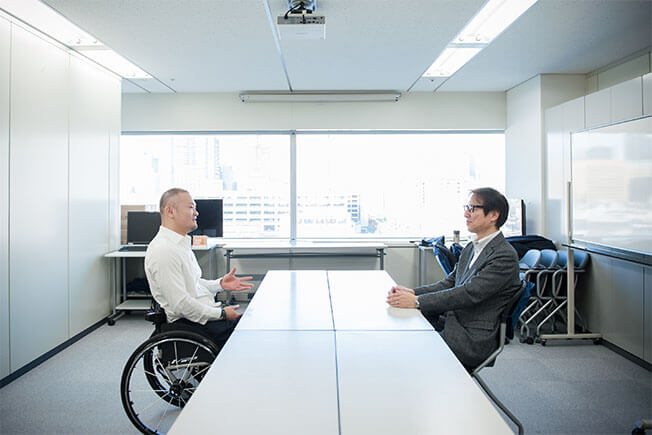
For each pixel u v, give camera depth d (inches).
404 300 82.4
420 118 208.1
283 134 214.5
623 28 127.2
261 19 120.0
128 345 141.3
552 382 111.6
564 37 134.6
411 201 219.0
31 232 121.3
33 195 122.2
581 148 138.5
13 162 114.1
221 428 39.5
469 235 217.8
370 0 108.6
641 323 123.2
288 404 44.0
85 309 151.5
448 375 51.3
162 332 79.4
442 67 168.4
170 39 134.3
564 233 162.4
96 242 159.0
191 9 113.3
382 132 214.8
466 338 75.9
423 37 133.2
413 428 39.4
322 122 208.1
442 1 109.0
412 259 210.8
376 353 58.4
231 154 215.5
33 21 119.3
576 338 141.8
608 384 110.5
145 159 214.1
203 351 79.2
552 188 170.2
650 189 109.1
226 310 86.1
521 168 192.7
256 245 193.9
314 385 48.4
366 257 210.2
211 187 215.9
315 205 218.2
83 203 149.9
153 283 83.4
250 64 160.2
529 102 184.9
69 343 140.8
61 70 136.5
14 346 113.9
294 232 217.2
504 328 76.0
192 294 88.1
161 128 205.6
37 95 124.3
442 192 218.8
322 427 39.6
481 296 75.4
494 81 187.3
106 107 165.5
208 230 199.9
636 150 113.9
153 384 84.6
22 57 118.0
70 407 97.9
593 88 171.5
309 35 114.8
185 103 205.3
